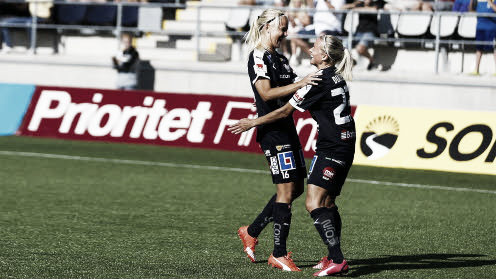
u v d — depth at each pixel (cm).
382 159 2803
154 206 2034
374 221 1911
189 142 3103
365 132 2855
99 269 1327
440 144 2738
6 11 4031
